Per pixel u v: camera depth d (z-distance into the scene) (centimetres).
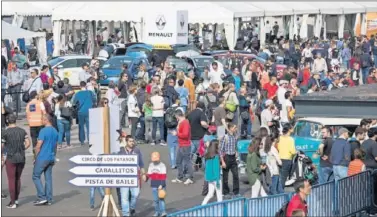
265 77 6375
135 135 5303
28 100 5216
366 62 8100
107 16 8856
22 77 6209
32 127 4572
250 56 7869
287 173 3878
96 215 3512
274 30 10762
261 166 3688
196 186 4172
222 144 3903
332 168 3869
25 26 9781
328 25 11738
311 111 3133
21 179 4219
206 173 3644
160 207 3428
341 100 3084
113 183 3156
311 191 3291
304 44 9050
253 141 3678
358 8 10569
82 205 3694
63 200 3788
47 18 10625
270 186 3884
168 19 7988
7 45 7400
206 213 2752
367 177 3741
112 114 3219
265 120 5031
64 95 5116
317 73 6675
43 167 3662
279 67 7731
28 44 8675
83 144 5212
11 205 3625
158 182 3441
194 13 8844
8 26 7050
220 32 10588
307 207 3162
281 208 2994
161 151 5069
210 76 6331
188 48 8106
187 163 4206
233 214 2872
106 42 9962
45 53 8138
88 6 8906
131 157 3145
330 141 3888
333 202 3475
